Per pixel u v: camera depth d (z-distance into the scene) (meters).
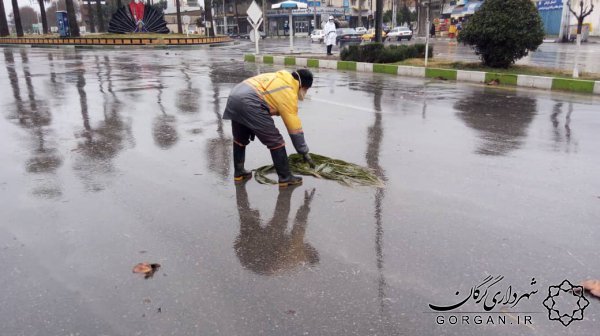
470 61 15.85
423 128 6.84
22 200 4.19
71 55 25.69
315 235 3.45
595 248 3.23
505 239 3.36
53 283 2.87
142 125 7.23
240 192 4.32
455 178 4.64
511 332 2.40
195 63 19.09
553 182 4.52
